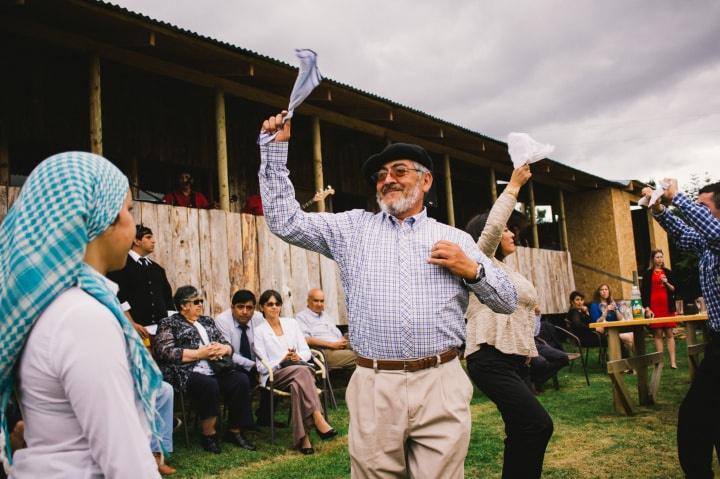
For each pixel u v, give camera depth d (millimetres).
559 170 14445
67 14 6492
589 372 9641
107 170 1516
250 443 5207
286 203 2531
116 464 1336
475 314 3371
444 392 2396
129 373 1429
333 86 8828
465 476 4293
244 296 6078
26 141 7664
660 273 9312
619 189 17047
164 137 9141
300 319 7391
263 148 2527
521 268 12953
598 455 4738
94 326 1369
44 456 1372
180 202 8195
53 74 7973
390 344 2395
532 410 3148
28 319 1360
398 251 2494
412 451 2471
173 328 5305
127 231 1572
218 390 5172
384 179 2596
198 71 8078
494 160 14070
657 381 6746
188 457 4887
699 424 3549
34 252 1360
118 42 7004
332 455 4918
